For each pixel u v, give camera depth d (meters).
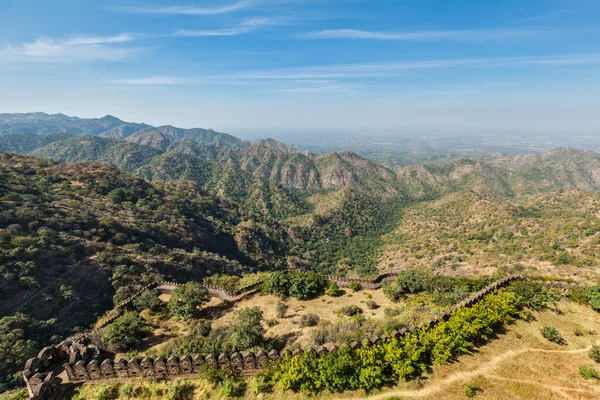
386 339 18.78
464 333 18.77
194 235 107.62
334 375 15.98
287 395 16.16
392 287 32.34
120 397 17.14
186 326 28.56
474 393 15.42
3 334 44.62
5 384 38.09
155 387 17.39
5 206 72.50
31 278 55.72
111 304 61.72
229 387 16.73
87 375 18.17
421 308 26.78
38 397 16.52
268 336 24.92
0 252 57.19
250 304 32.69
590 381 16.12
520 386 15.87
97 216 87.81
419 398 15.25
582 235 87.19
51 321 51.38
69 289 58.88
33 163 116.06
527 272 74.44
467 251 108.44
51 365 19.56
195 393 17.05
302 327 25.92
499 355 18.20
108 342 23.22
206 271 84.44
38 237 65.44
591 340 19.83
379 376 16.17
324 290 34.72
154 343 25.39
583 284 28.09
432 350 17.70
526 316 22.00
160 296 36.81
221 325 27.38
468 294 27.64
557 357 18.14
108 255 70.31
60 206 85.38
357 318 25.89
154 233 94.88
